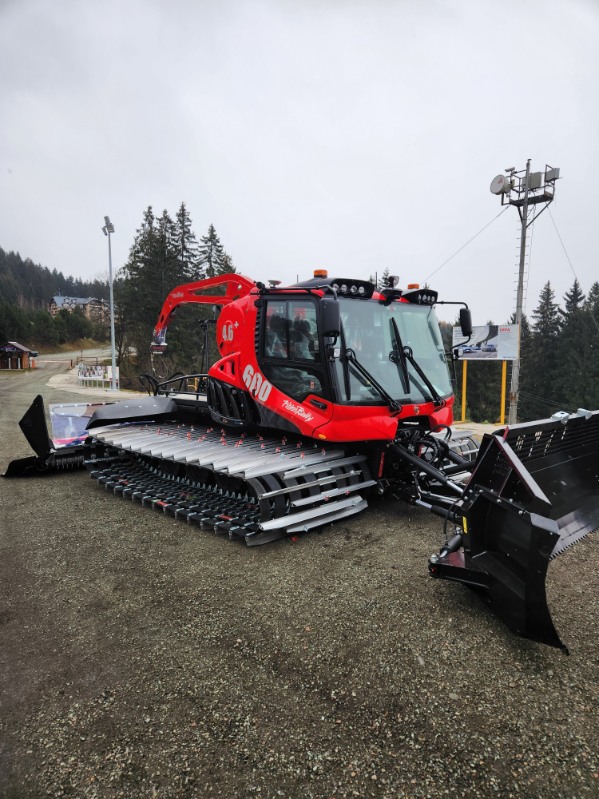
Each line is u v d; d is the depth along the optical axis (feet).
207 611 10.76
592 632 9.91
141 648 9.52
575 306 146.00
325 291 15.33
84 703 8.11
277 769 6.85
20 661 9.20
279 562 13.09
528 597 8.82
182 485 19.21
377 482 16.52
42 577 12.51
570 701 8.04
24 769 6.91
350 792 6.50
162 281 131.85
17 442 32.37
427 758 6.99
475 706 7.95
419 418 17.20
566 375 133.18
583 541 14.53
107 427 22.82
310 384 15.71
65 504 18.60
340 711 7.87
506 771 6.77
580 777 6.67
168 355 127.34
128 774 6.82
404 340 17.11
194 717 7.79
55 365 191.83
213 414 20.22
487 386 136.56
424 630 9.96
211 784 6.65
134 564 13.17
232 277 23.40
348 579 12.07
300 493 14.80
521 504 9.57
